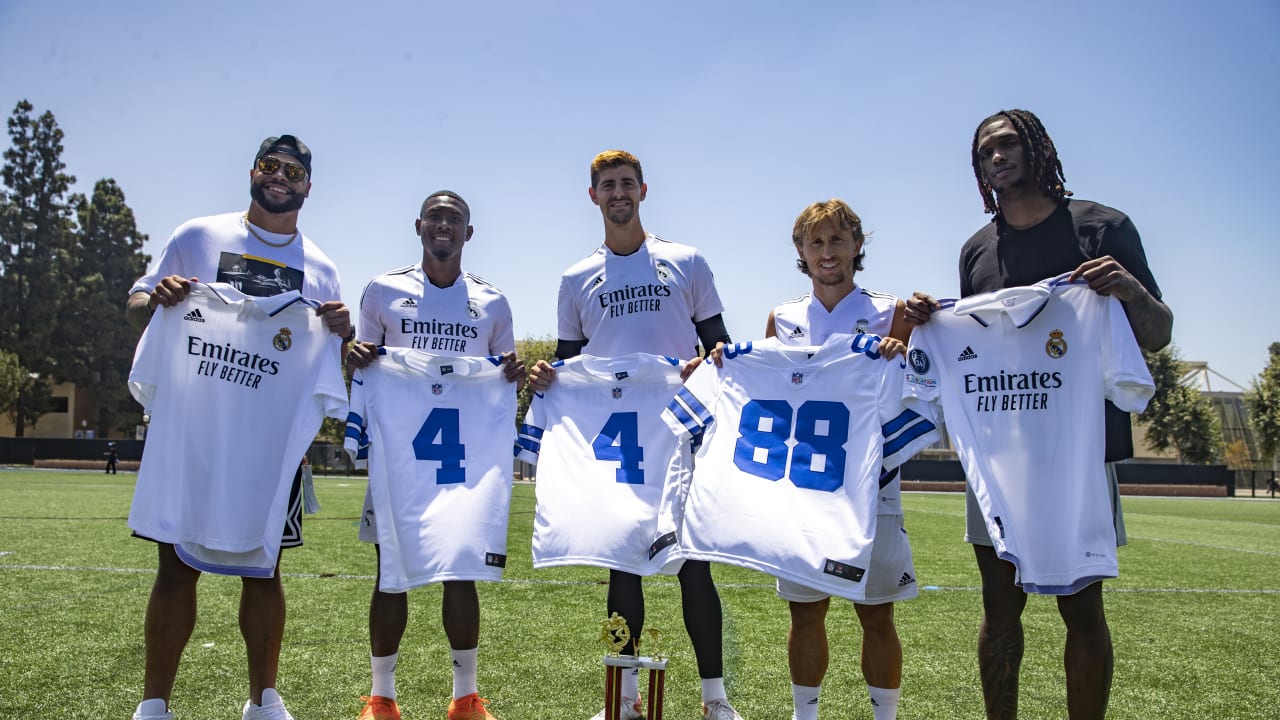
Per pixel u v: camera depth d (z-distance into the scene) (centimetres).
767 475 320
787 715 375
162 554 316
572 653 475
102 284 5019
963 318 305
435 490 353
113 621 533
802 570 301
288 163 342
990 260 320
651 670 285
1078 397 282
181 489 314
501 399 374
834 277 341
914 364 308
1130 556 1063
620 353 386
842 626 557
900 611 628
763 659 471
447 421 365
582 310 397
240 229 346
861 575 293
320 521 1298
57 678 409
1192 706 397
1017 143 304
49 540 973
